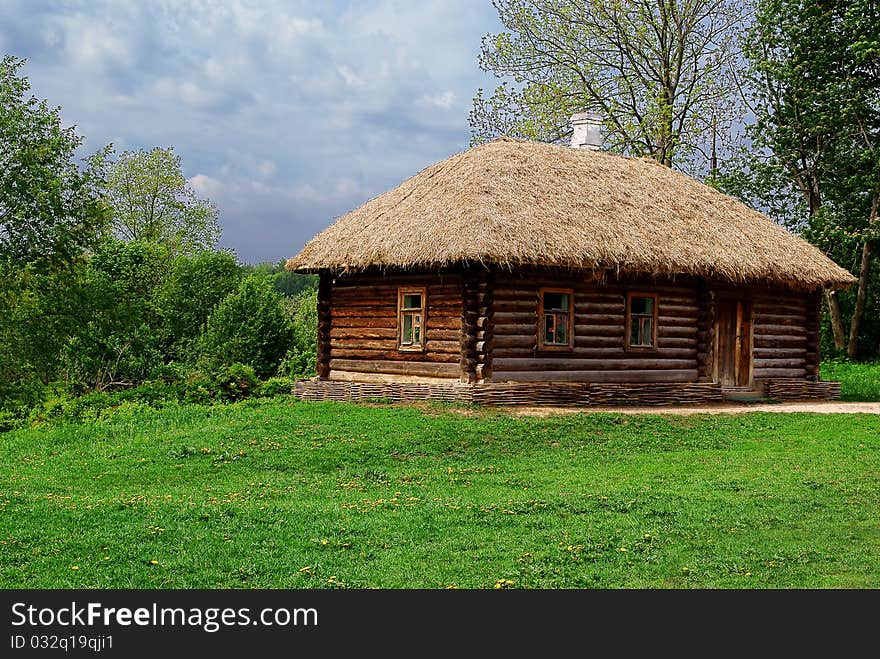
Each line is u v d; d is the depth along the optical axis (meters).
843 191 40.91
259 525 11.96
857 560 10.45
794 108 40.69
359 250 23.33
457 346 22.66
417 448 17.34
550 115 41.41
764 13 40.91
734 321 27.56
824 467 15.91
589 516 12.36
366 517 12.38
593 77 42.59
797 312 29.12
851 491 13.88
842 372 37.50
